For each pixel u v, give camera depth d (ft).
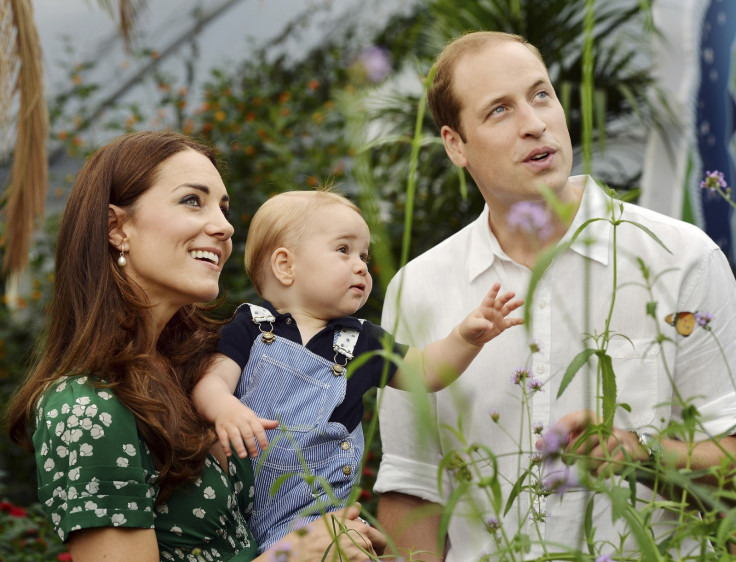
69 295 6.44
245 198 19.45
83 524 5.75
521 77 7.25
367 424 13.97
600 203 7.48
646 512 4.34
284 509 6.84
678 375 7.28
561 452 4.71
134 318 6.37
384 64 4.44
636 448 5.55
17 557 12.07
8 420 6.49
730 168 13.51
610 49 16.62
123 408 6.02
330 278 7.45
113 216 6.49
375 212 4.28
